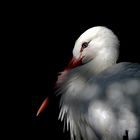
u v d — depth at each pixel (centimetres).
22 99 1180
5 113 1136
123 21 1368
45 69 1268
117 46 845
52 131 1081
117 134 741
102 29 846
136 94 739
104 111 748
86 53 853
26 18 1402
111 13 1384
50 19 1396
